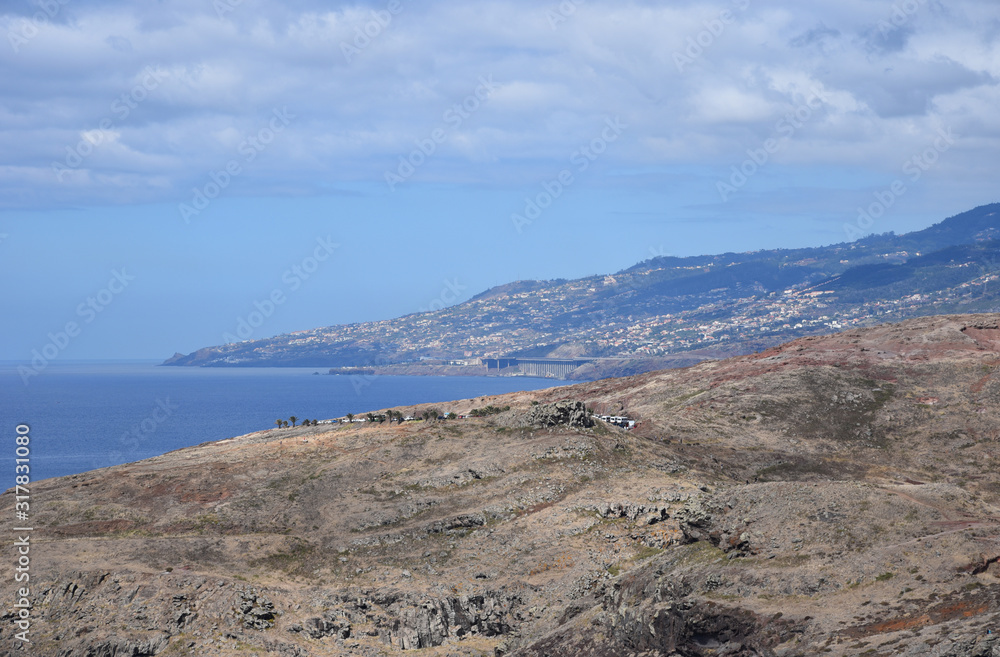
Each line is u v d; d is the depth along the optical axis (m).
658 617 60.69
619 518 91.81
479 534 91.44
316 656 71.56
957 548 57.88
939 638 48.66
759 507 70.06
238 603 75.69
